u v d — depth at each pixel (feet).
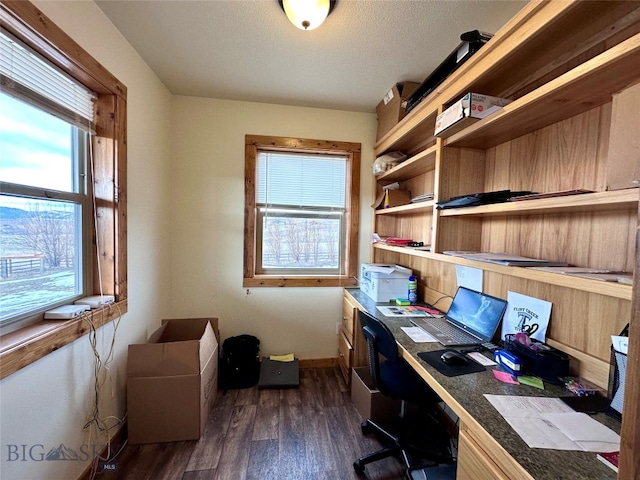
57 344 3.90
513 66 3.94
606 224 3.35
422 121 5.94
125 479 4.77
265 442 5.65
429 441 5.72
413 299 7.34
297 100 8.18
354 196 8.95
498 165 5.15
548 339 4.05
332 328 9.08
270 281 8.67
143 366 5.52
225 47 5.78
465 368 3.89
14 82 3.47
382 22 4.93
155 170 7.07
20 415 3.43
